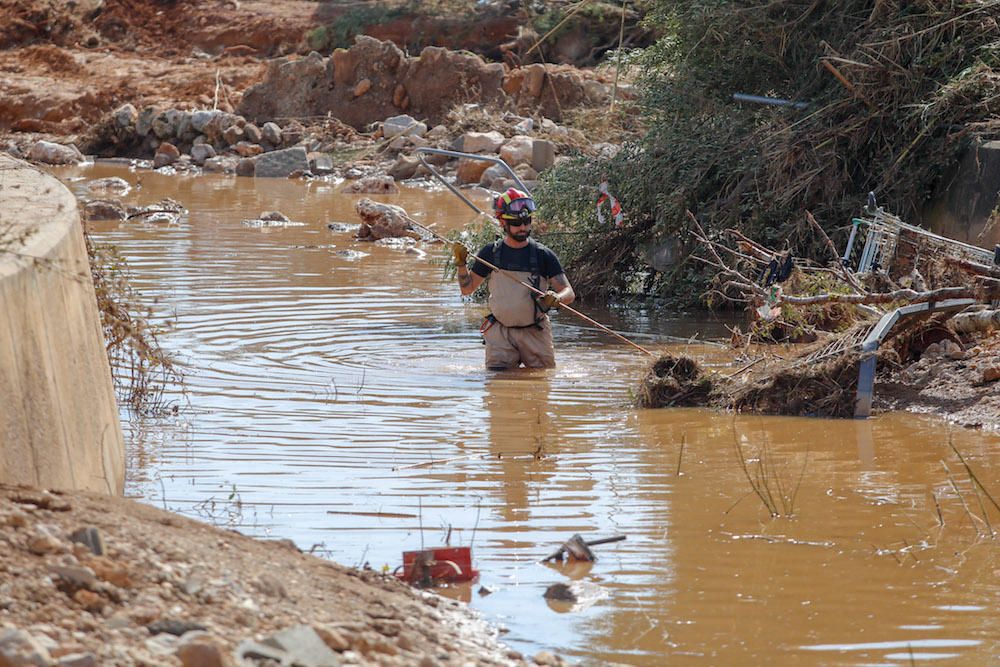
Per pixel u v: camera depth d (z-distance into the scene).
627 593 14.41
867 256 29.12
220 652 9.55
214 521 16.92
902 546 16.03
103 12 128.50
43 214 16.75
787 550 15.91
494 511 17.61
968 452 20.62
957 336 26.30
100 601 10.30
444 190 76.31
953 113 34.81
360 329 32.88
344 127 96.06
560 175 41.03
